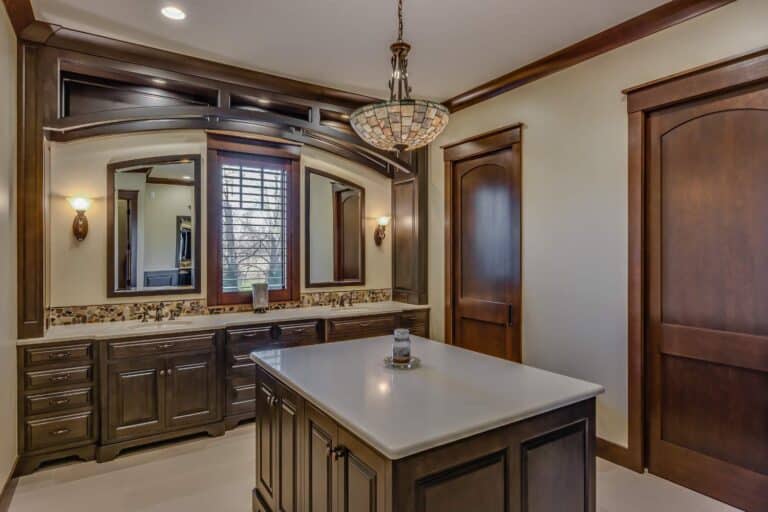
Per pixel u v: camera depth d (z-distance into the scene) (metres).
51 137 3.28
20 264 2.85
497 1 2.59
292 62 3.46
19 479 2.79
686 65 2.61
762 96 2.36
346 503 1.57
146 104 3.61
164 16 2.78
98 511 2.47
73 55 3.05
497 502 1.54
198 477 2.84
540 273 3.47
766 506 2.37
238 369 3.56
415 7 2.66
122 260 3.57
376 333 4.23
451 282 4.34
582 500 1.80
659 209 2.78
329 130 4.06
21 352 2.82
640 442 2.84
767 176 2.36
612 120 2.98
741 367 2.46
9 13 2.62
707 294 2.59
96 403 3.04
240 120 3.67
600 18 2.78
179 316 3.78
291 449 2.00
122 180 3.57
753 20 2.35
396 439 1.35
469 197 4.18
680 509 2.46
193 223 3.87
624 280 2.92
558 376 2.02
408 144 2.26
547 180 3.41
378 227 4.89
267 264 4.23
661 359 2.79
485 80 3.78
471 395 1.75
